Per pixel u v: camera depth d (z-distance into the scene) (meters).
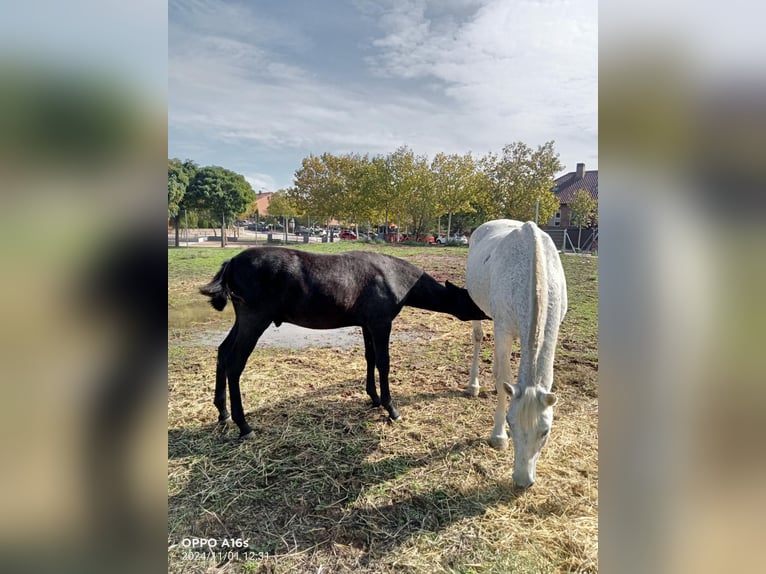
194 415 3.20
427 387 3.72
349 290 2.92
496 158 17.19
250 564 1.87
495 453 2.69
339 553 1.93
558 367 4.10
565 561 1.89
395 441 2.83
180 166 19.16
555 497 2.29
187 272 9.92
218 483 2.40
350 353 4.76
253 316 2.79
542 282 2.13
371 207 21.19
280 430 2.97
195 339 5.28
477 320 3.52
